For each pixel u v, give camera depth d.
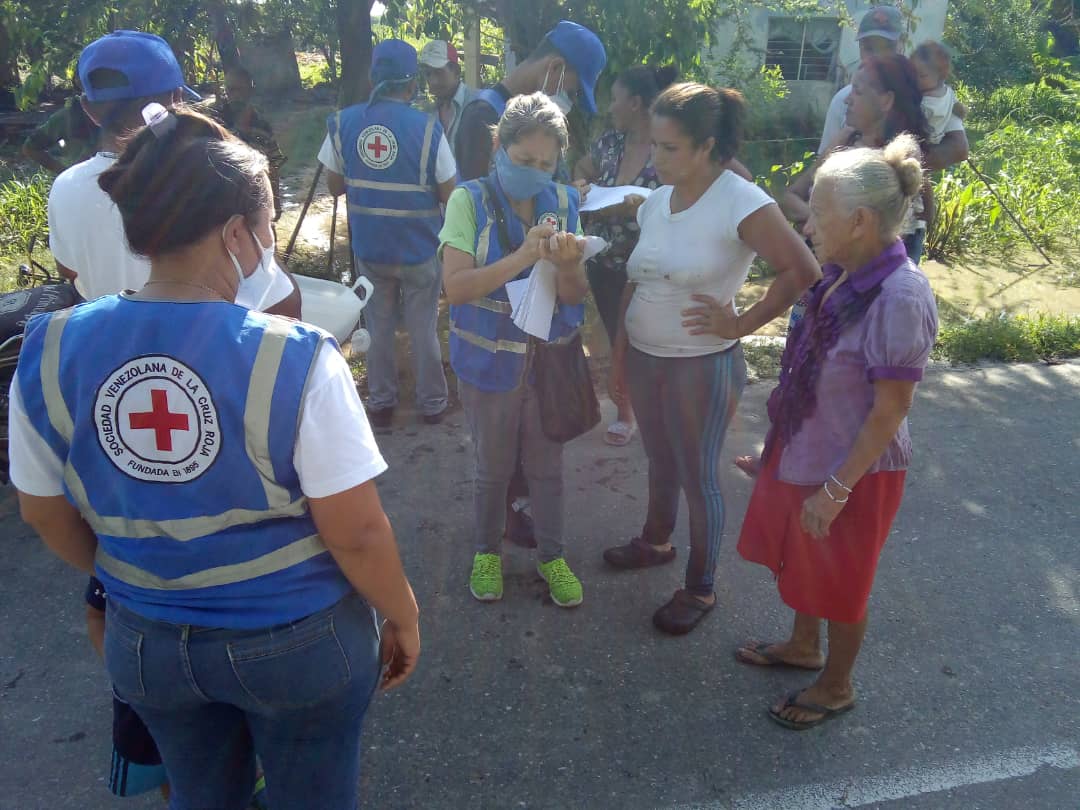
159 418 1.38
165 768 1.84
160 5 6.14
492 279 2.75
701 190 2.80
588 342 5.86
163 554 1.46
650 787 2.50
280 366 1.39
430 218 4.37
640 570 3.52
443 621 3.19
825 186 2.27
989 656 3.07
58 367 1.41
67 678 2.89
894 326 2.21
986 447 4.56
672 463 3.27
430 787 2.49
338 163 4.52
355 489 1.46
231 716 1.70
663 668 2.98
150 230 1.41
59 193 2.16
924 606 3.33
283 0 6.85
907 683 2.93
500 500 3.21
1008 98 14.33
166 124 1.49
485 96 3.94
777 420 2.56
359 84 6.79
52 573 3.41
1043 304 6.66
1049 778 2.55
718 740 2.68
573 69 3.89
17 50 6.13
